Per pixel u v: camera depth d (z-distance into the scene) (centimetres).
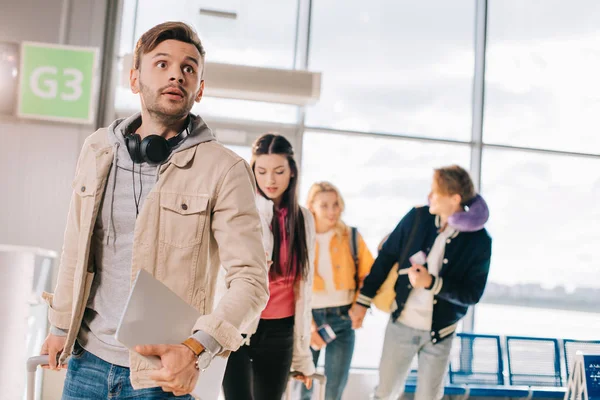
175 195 142
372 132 643
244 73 543
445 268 478
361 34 649
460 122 661
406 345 479
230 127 626
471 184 480
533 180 662
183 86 144
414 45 657
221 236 142
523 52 669
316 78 553
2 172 564
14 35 576
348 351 491
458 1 667
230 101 627
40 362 192
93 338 144
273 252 297
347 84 645
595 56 674
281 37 639
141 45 146
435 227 482
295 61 642
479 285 479
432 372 477
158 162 144
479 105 659
